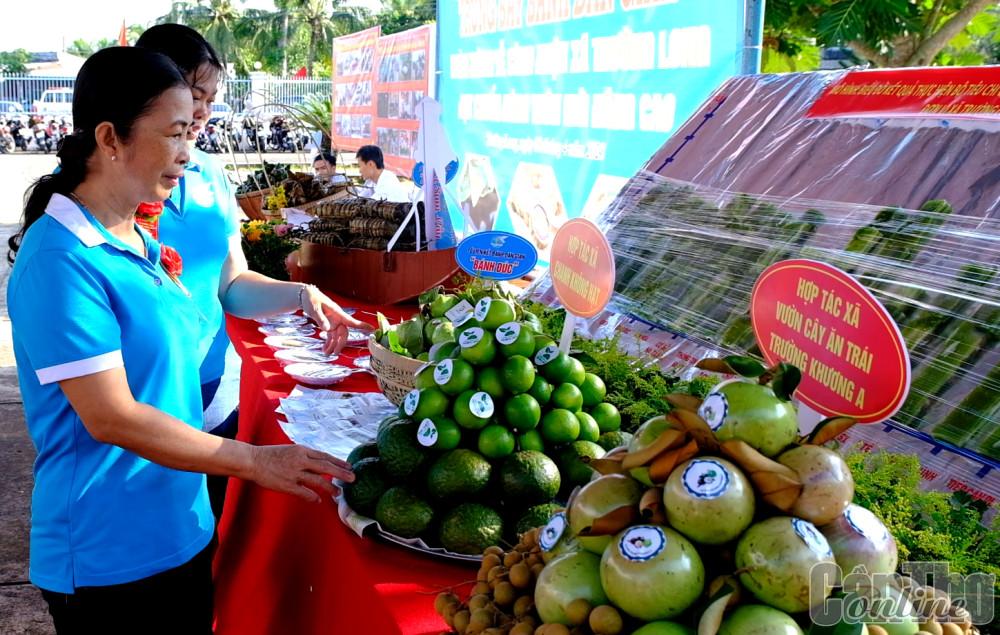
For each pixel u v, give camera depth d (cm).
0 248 987
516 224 416
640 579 89
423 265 320
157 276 160
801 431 121
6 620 316
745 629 86
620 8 316
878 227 178
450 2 479
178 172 155
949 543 113
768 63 544
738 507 89
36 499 160
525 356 158
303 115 756
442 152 329
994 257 155
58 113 2791
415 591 133
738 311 194
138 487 157
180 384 166
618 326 224
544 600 100
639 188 258
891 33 487
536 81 385
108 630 160
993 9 523
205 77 224
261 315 258
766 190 213
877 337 107
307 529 176
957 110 180
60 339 142
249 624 206
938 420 146
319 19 4525
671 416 96
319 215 362
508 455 150
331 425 207
